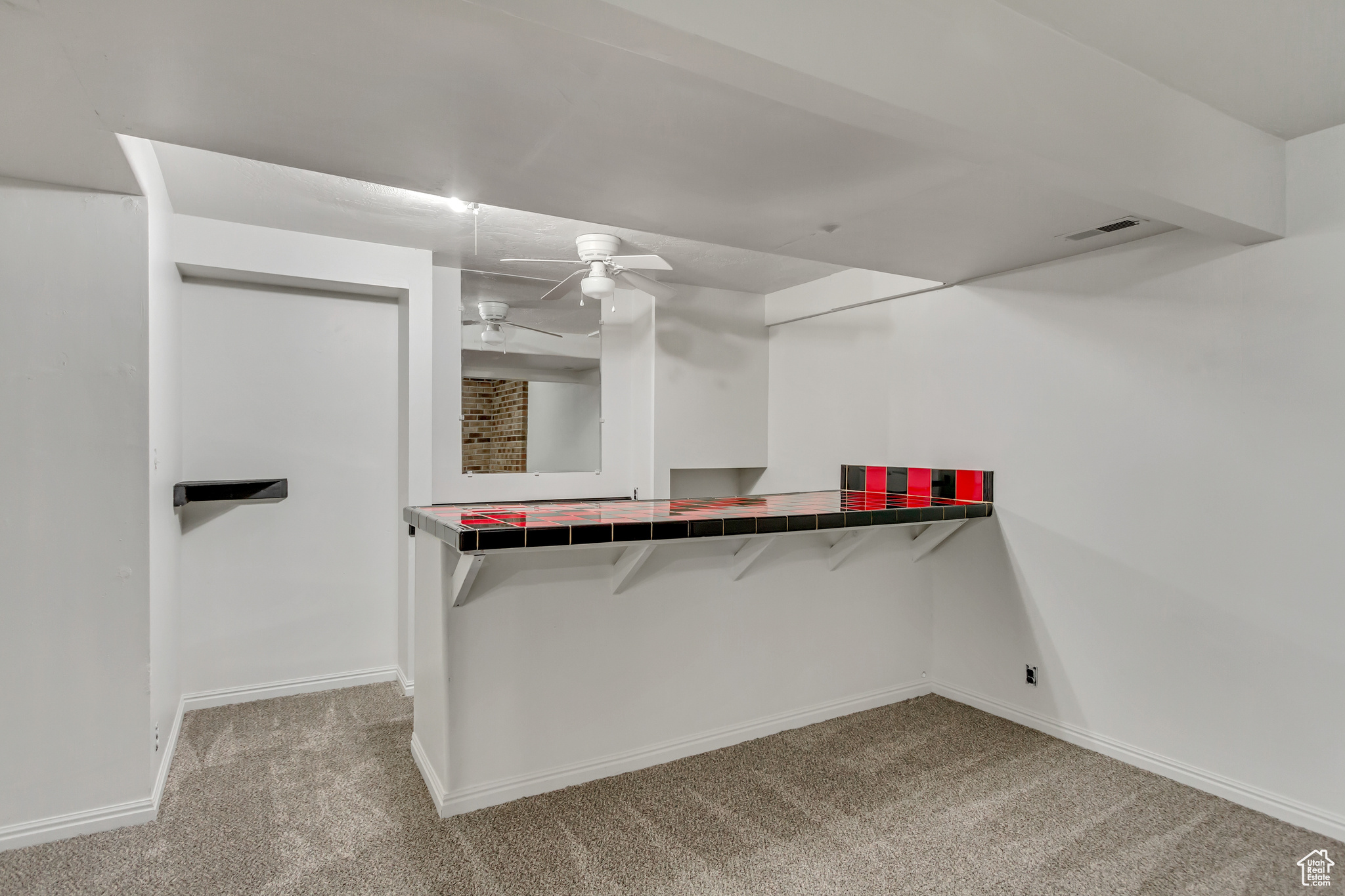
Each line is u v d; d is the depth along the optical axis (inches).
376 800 88.5
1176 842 80.0
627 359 165.3
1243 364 88.0
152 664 85.6
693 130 65.8
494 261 137.1
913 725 114.7
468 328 143.8
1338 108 75.0
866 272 143.3
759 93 49.8
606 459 161.9
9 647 77.3
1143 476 98.9
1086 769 98.7
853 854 77.3
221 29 47.6
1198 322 92.6
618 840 79.5
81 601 80.4
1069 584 108.3
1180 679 95.0
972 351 123.5
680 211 88.0
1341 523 79.7
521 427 150.3
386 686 134.2
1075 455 107.4
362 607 135.4
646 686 98.7
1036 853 77.7
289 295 128.3
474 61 52.9
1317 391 81.5
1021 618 115.5
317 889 70.3
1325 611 81.2
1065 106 60.7
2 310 77.0
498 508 104.7
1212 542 91.4
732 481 188.9
